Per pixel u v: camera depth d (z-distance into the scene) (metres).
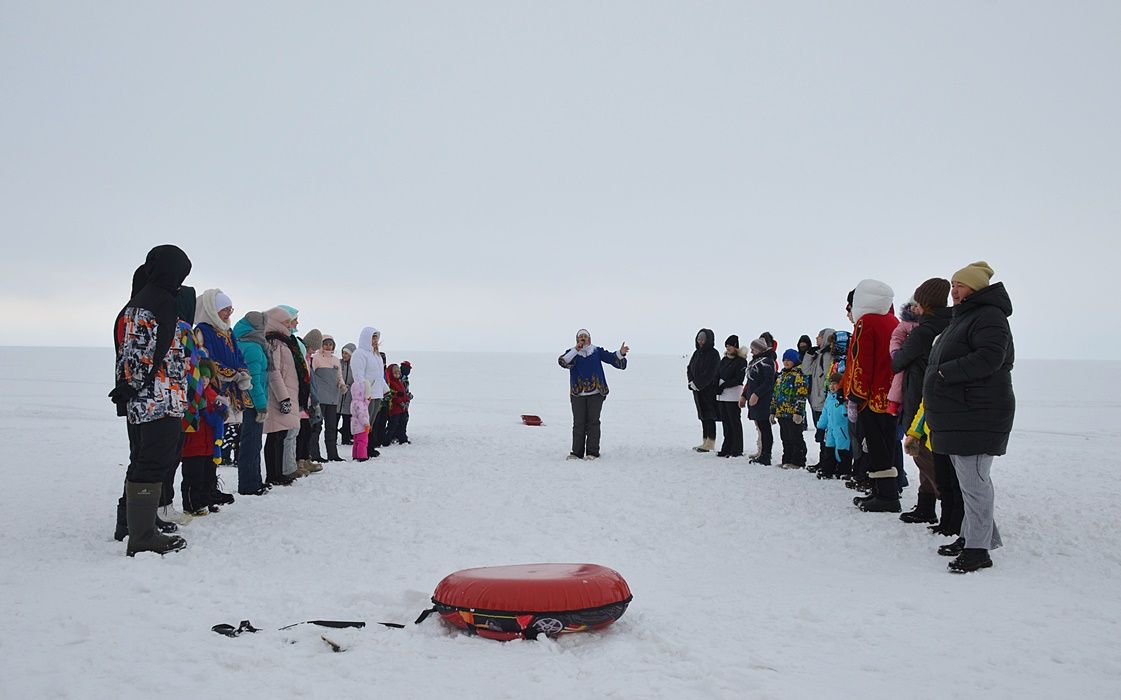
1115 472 10.77
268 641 3.58
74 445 13.10
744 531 6.71
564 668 3.26
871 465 7.36
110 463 10.83
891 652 3.51
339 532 6.50
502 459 11.91
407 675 3.19
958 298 5.38
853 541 6.20
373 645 3.55
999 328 5.16
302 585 4.78
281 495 8.35
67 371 57.19
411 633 3.75
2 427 16.30
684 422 22.06
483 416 23.42
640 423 21.45
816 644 3.63
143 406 5.29
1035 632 3.82
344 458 12.16
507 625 3.63
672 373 74.19
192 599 4.28
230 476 9.69
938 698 2.97
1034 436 18.36
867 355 7.18
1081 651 3.53
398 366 14.43
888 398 6.95
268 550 5.77
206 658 3.33
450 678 3.16
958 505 6.12
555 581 3.71
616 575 3.94
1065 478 10.02
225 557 5.46
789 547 6.12
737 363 12.05
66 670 3.14
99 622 3.79
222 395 6.96
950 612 4.19
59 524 6.50
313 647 3.52
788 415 10.54
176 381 5.49
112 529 6.30
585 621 3.67
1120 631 3.86
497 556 5.78
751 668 3.29
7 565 4.98
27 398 27.88
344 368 14.12
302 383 9.19
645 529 6.80
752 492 8.50
